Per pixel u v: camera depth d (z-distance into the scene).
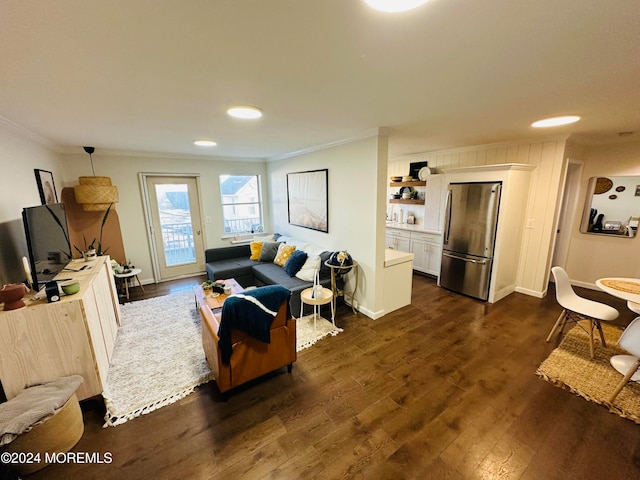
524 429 1.88
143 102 1.98
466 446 1.76
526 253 4.09
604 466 1.63
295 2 0.91
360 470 1.62
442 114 2.39
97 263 2.83
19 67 1.36
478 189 3.83
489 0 0.90
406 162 5.73
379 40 1.18
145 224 4.77
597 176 4.05
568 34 1.13
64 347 1.90
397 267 3.61
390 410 2.05
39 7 0.90
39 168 3.13
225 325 1.97
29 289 2.13
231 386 2.13
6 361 1.75
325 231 4.18
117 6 0.91
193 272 5.45
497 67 1.46
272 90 1.78
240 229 5.92
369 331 3.18
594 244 4.21
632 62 1.40
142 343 2.95
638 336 1.90
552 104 2.12
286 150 4.58
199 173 5.22
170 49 1.23
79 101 1.93
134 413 2.04
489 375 2.41
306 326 3.29
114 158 4.40
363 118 2.51
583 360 2.57
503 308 3.71
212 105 2.07
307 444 1.79
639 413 1.97
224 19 1.01
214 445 1.79
